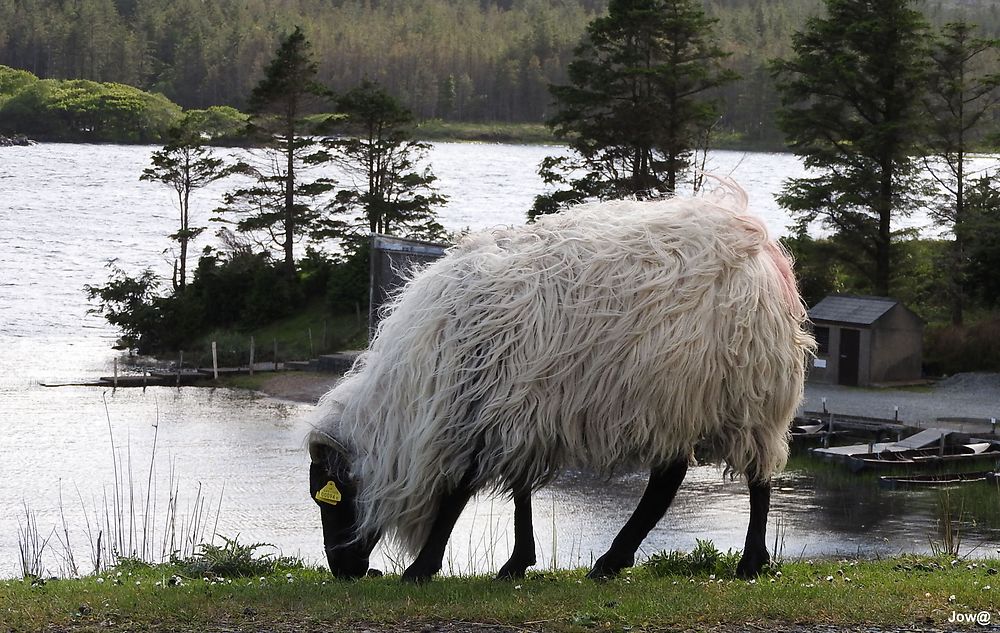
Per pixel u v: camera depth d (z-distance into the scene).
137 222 85.38
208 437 29.38
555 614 7.12
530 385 7.78
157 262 67.12
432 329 7.92
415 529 8.24
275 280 49.50
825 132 41.78
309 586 7.95
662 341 7.74
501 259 8.02
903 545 18.05
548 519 19.55
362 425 8.14
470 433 7.87
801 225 43.12
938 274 41.31
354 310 47.28
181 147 55.31
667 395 7.77
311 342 44.34
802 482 24.08
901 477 24.08
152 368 41.88
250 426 31.17
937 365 37.19
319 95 53.06
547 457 7.98
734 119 104.00
